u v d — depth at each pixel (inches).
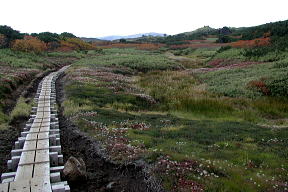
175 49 3897.6
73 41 4439.0
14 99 938.7
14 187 298.5
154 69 1888.5
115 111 776.9
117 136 508.7
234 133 593.0
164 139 510.9
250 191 297.4
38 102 851.4
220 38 4055.1
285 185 321.7
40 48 2970.0
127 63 1991.9
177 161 372.5
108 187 344.5
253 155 434.9
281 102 940.0
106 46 5059.1
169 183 315.6
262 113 856.9
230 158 418.9
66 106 793.6
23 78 1305.4
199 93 1080.2
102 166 404.5
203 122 708.0
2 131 582.9
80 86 1099.3
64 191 304.8
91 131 551.5
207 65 2070.6
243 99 970.1
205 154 428.1
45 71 1876.2
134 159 393.7
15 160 386.6
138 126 624.7
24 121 680.4
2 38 2623.0
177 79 1473.9
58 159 410.3
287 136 573.3
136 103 923.4
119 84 1233.4
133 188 336.2
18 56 2279.8
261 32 2379.4
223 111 855.7
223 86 1184.2
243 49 2096.5
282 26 2166.6
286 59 1451.8
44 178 322.3
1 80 1031.0
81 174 355.6
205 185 307.3
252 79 1195.3
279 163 403.5
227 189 297.9
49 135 489.7
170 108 901.2
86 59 2603.3
